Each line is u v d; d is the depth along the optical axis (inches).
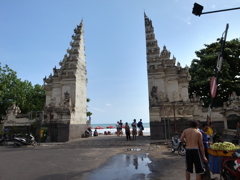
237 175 263.0
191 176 346.6
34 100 1696.6
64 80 1266.0
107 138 1134.4
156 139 1011.9
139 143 862.5
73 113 1171.3
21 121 1219.2
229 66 1246.9
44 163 487.2
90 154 617.9
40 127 1123.9
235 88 1213.7
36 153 659.4
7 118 1242.6
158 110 1055.6
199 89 1368.1
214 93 349.4
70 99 1173.1
